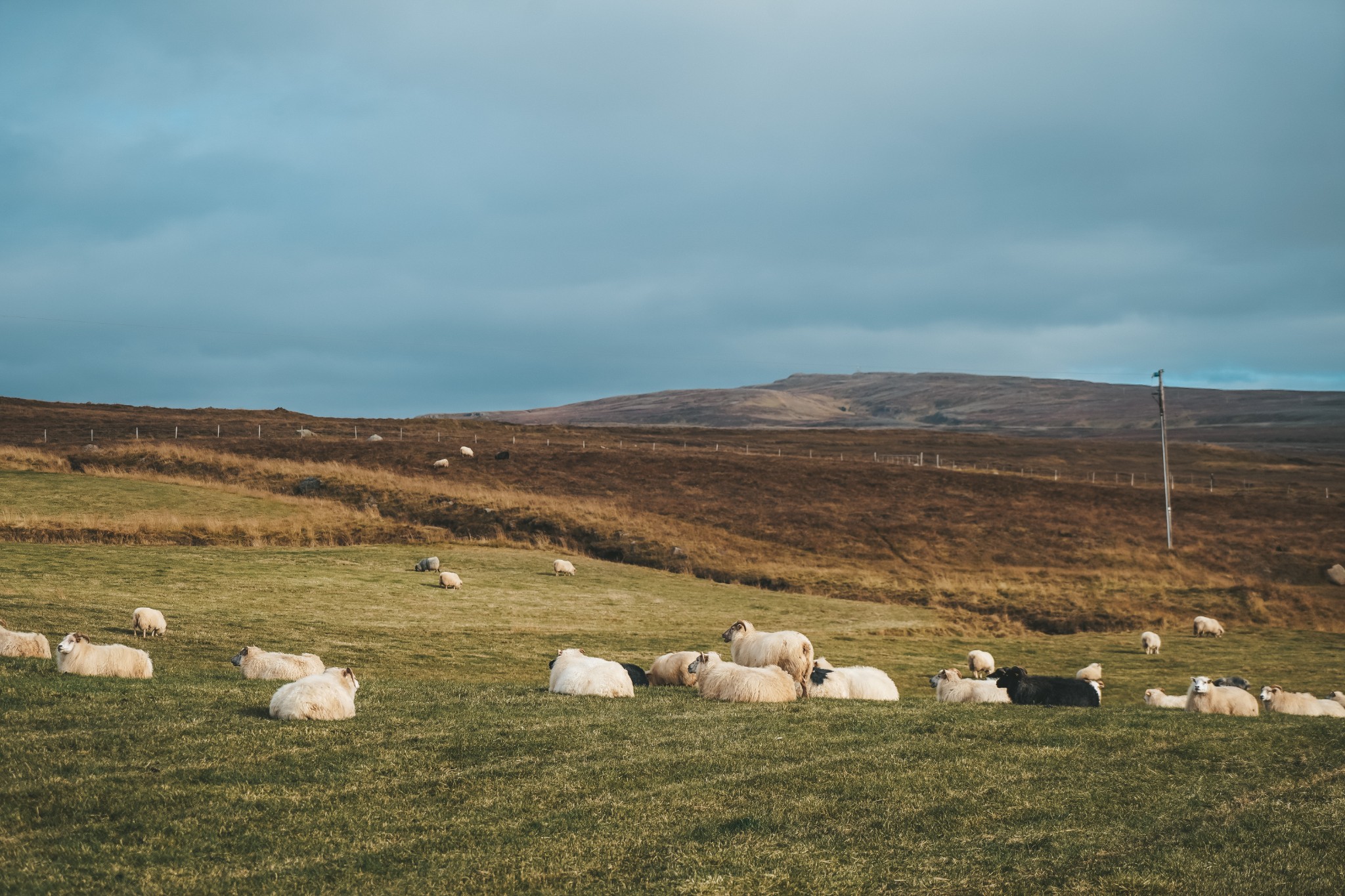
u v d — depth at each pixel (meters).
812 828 10.04
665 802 10.74
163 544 48.41
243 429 101.94
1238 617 48.62
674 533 64.31
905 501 80.50
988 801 10.91
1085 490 86.12
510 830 9.86
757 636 20.34
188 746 12.18
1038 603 50.44
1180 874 8.96
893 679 29.94
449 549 54.66
